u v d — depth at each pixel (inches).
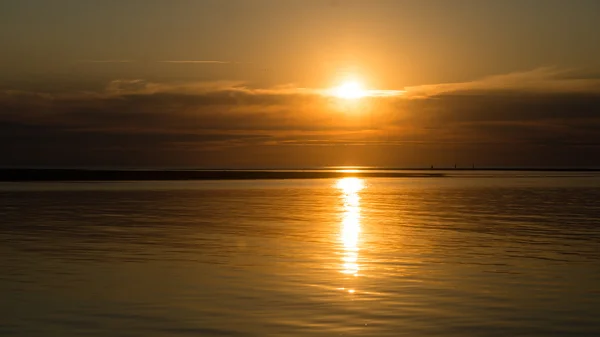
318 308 745.0
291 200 2824.8
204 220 1814.7
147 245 1279.5
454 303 772.0
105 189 3742.6
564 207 2427.4
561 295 818.8
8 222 1729.8
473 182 5644.7
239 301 779.4
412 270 996.6
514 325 676.7
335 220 1828.2
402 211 2198.6
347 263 1061.1
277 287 862.5
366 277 935.7
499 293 828.0
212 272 975.0
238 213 2071.9
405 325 674.8
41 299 788.6
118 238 1390.3
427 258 1119.6
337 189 4028.1
